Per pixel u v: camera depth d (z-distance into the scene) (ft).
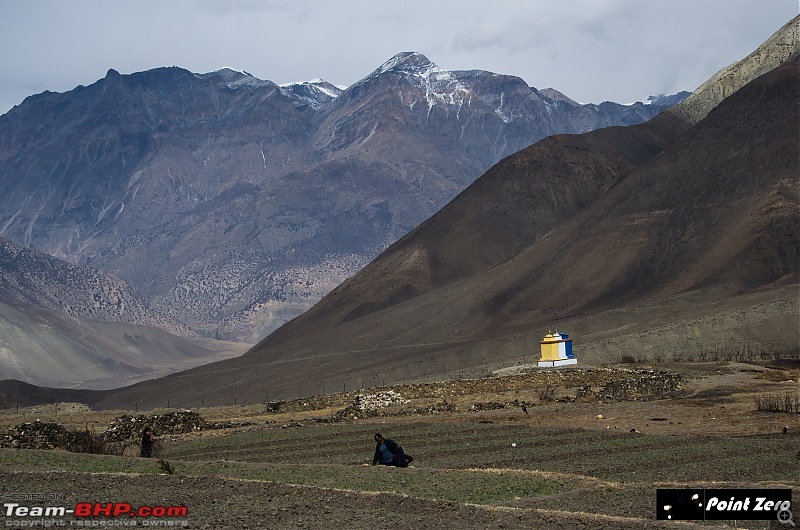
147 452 155.12
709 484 116.57
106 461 129.90
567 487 115.24
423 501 99.30
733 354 397.19
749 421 198.59
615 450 155.84
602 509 103.14
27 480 109.40
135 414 232.73
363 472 124.26
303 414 246.68
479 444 168.55
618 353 416.05
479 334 644.69
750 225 615.98
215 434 201.67
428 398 267.18
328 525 90.22
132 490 104.32
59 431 175.32
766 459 142.41
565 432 182.80
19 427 174.19
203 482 108.68
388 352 614.34
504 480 118.11
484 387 281.13
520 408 238.89
